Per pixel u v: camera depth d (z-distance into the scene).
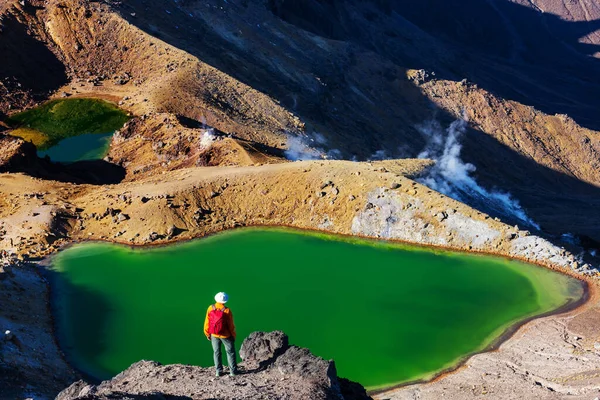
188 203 56.16
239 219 56.09
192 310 42.62
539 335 38.19
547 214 126.50
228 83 105.81
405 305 42.97
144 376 21.00
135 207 55.38
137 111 93.38
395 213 53.69
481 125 177.25
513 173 167.25
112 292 45.16
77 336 39.72
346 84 161.38
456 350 37.78
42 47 108.88
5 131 88.88
